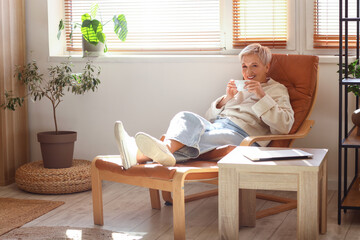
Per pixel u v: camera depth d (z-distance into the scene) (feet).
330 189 10.98
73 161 11.87
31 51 12.26
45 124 12.44
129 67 11.90
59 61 12.23
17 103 11.98
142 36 12.42
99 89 12.11
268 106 9.27
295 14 11.40
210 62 11.48
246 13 11.73
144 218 9.18
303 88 10.05
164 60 11.69
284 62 10.34
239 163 7.30
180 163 8.67
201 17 12.23
